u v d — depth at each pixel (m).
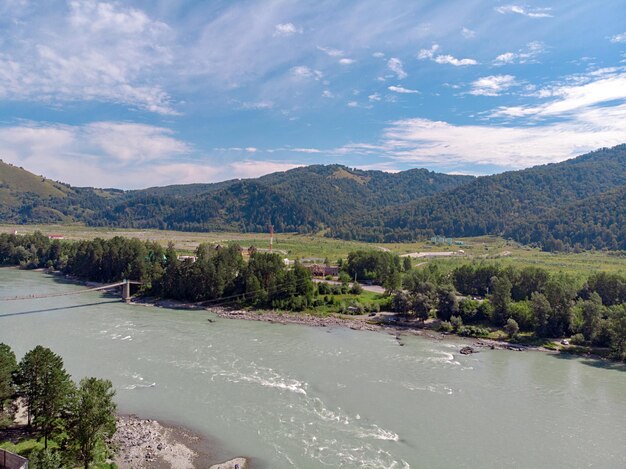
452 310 142.88
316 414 77.06
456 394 87.44
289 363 102.19
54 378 61.66
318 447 66.75
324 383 90.69
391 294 170.12
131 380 89.44
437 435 71.06
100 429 55.94
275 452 65.25
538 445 68.94
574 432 73.25
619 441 70.75
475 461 64.06
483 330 132.38
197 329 131.00
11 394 64.19
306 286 162.12
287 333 129.50
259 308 160.00
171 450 65.12
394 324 142.62
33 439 63.84
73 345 110.38
